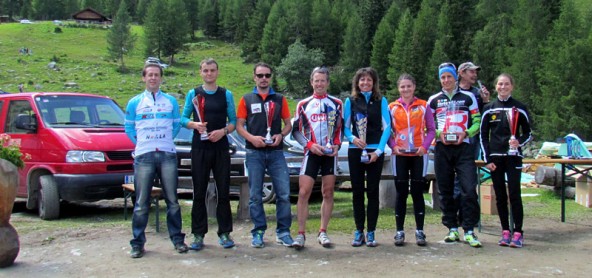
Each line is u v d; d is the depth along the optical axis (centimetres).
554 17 5131
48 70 6162
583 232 643
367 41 7944
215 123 543
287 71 6988
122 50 7538
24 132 802
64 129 777
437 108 573
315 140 550
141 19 12319
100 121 858
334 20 9075
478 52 5275
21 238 608
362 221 566
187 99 549
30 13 12794
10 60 6538
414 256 520
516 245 554
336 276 453
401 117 563
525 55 4497
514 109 562
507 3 6047
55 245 575
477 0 6656
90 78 5975
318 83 551
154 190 639
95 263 501
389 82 6625
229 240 559
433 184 822
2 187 474
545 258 510
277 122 557
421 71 6162
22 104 833
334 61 9000
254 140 544
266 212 791
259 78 553
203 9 11094
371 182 561
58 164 749
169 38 8169
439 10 7188
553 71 4056
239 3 10631
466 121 560
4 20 11725
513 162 562
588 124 3922
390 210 809
